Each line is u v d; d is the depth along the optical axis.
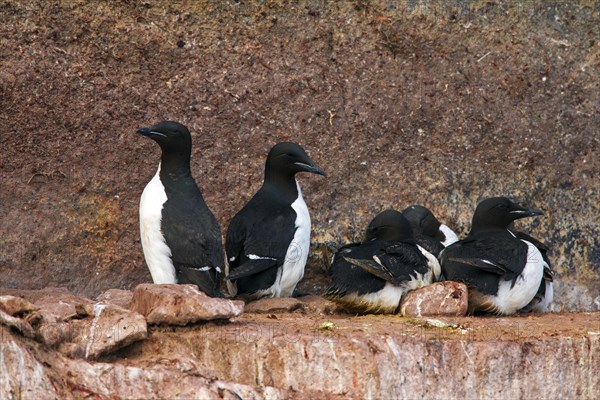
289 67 15.75
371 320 12.48
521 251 13.70
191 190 13.61
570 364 11.99
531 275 13.70
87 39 14.80
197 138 15.29
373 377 10.88
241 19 15.54
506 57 16.72
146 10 15.06
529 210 14.56
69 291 14.12
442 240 15.33
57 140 14.66
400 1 16.27
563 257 16.67
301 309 13.55
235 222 14.12
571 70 17.00
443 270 13.80
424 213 15.34
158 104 15.14
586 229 16.80
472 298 13.47
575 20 17.08
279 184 14.46
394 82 16.19
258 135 15.57
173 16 15.20
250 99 15.54
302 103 15.78
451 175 16.34
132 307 11.55
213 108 15.37
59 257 14.54
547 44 16.91
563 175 16.80
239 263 13.85
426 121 16.28
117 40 14.92
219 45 15.44
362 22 16.11
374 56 16.14
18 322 10.02
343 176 15.87
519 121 16.67
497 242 13.75
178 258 13.16
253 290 13.73
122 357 10.82
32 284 14.38
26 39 14.54
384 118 16.11
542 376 11.81
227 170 15.41
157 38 15.10
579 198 16.84
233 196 15.42
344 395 10.87
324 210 15.74
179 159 13.66
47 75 14.62
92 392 9.98
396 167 16.12
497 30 16.70
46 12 14.61
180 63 15.24
